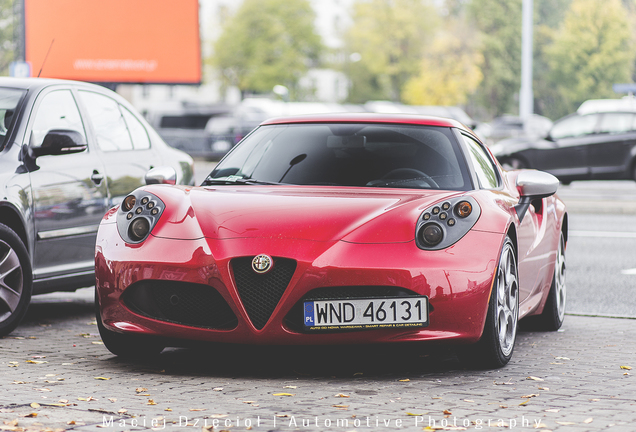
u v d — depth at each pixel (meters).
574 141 21.45
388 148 5.52
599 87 81.81
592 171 21.31
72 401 4.07
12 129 6.37
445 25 86.25
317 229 4.58
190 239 4.62
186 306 4.62
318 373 4.82
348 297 4.46
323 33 81.00
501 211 5.00
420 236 4.61
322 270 4.43
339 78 92.00
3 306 6.01
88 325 6.64
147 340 5.10
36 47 24.27
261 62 78.81
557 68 83.06
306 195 4.96
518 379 4.67
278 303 4.45
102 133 7.14
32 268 6.26
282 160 5.57
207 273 4.50
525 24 35.12
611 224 15.08
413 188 5.21
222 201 4.87
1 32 47.56
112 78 24.75
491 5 87.81
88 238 6.73
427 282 4.50
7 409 3.89
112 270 4.76
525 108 35.16
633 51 81.44
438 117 5.87
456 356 5.34
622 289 8.77
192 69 25.12
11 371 4.82
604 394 4.30
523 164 21.84
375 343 4.53
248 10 79.12
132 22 24.81
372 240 4.54
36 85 6.80
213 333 4.55
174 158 7.76
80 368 4.93
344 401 4.12
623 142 21.12
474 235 4.69
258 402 4.09
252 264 4.46
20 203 6.11
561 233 6.78
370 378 4.68
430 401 4.12
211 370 4.90
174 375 4.76
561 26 85.75
